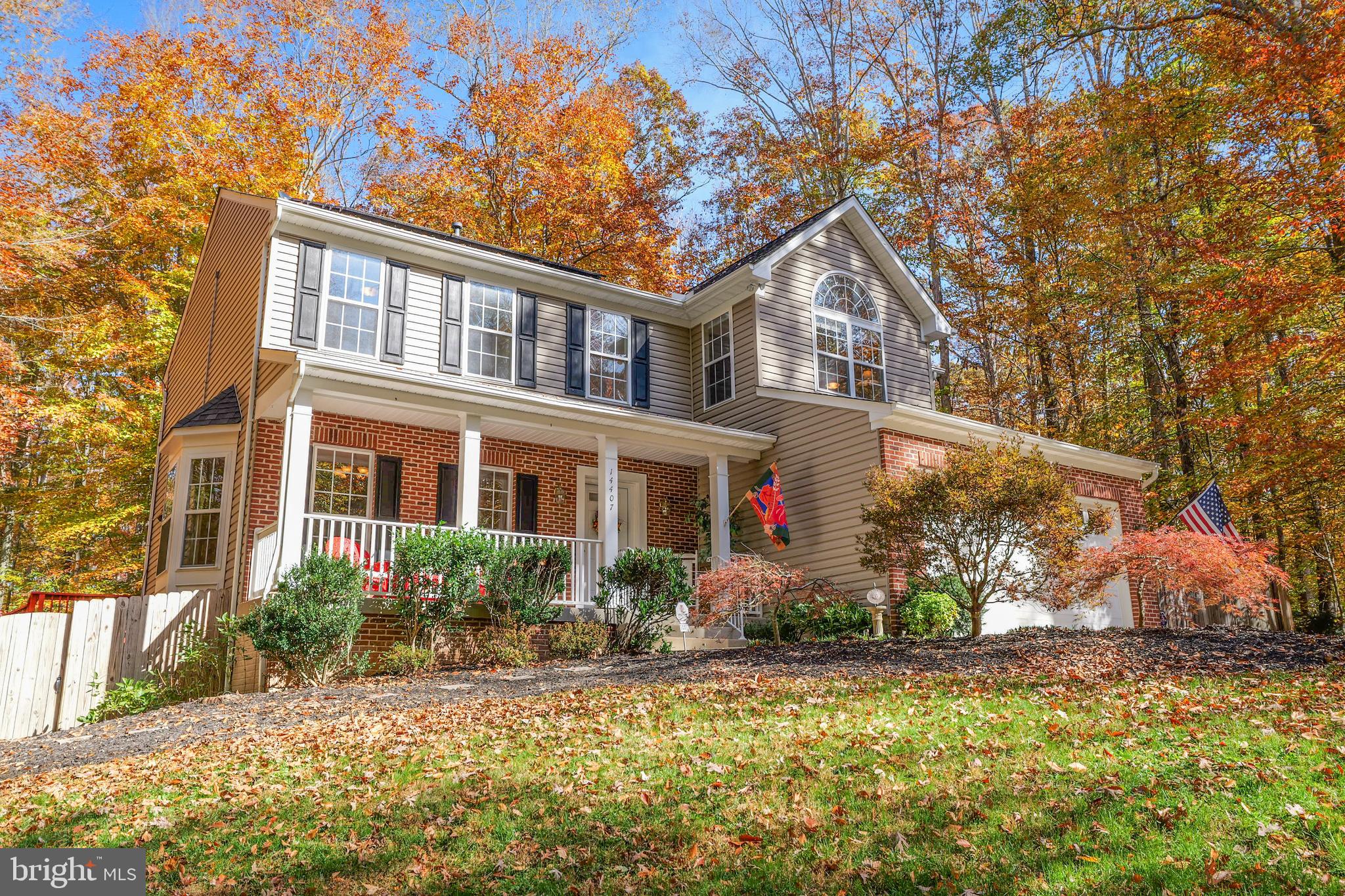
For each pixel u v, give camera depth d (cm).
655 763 649
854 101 3069
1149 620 1786
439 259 1625
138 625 1275
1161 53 2222
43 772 804
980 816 495
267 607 1098
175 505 1474
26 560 2378
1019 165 2619
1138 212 2098
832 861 455
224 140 2458
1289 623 1909
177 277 2323
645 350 1873
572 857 490
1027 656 1020
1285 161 1827
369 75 2691
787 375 1819
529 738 757
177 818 607
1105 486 1794
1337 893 386
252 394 1399
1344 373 1762
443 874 478
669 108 3234
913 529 1210
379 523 1255
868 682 921
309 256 1484
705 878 451
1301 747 583
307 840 546
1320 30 1595
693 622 1424
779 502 1505
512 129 2739
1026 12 2314
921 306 2095
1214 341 1812
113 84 2350
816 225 1925
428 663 1205
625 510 1736
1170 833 454
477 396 1341
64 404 2072
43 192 2175
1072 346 2548
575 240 2811
